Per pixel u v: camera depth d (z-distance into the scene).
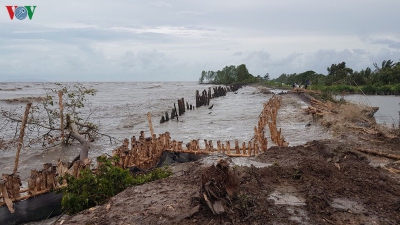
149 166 10.72
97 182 7.00
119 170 7.47
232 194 5.40
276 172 7.30
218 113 28.58
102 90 80.19
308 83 46.28
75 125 13.17
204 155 11.31
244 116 25.67
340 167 7.82
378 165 8.70
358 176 7.19
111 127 20.64
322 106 24.22
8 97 45.47
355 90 49.84
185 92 69.19
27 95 50.50
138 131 19.20
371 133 13.45
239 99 46.56
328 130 17.09
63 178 7.57
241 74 113.88
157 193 6.33
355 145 10.99
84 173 7.16
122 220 5.24
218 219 5.08
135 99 46.72
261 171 7.35
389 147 10.73
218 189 5.24
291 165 8.08
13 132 18.50
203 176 5.41
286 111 26.78
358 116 18.31
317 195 5.89
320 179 6.92
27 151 13.77
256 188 6.34
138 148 10.55
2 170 11.20
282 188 6.44
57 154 13.31
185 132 18.64
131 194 6.35
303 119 22.05
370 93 48.97
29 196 7.34
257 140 12.76
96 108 32.88
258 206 5.46
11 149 14.05
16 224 7.09
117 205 5.83
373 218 5.19
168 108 33.41
